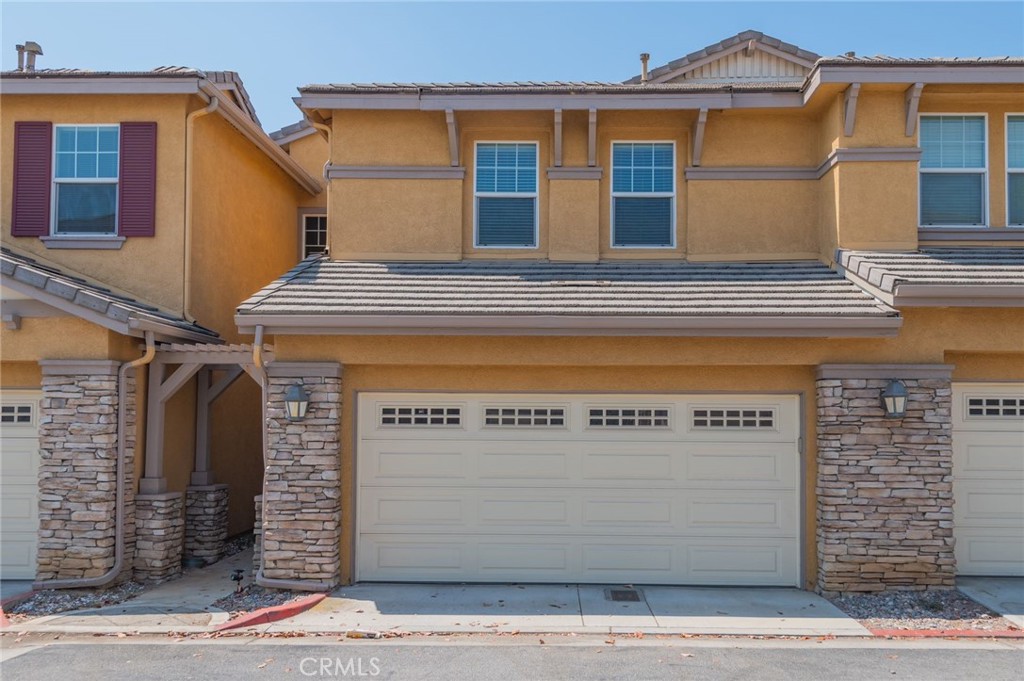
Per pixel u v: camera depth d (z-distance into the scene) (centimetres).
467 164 1141
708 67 1571
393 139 1127
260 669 701
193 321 1141
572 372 989
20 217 1129
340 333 930
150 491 1031
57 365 966
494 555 985
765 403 983
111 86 1111
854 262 989
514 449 992
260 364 938
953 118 1083
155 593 959
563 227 1118
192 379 1160
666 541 981
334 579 945
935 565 919
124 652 751
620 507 986
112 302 958
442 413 997
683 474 984
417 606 888
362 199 1122
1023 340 945
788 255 1112
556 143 1107
